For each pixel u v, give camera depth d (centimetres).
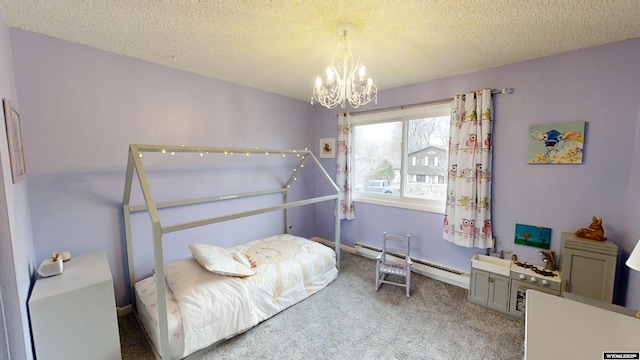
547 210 221
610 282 176
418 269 299
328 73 173
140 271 237
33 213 182
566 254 191
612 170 192
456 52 207
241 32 176
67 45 191
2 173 118
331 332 202
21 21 162
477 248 261
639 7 140
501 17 154
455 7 144
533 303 125
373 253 341
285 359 175
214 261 213
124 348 183
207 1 140
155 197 244
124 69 218
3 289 120
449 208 267
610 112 190
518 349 182
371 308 233
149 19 159
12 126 141
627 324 109
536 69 218
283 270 237
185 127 259
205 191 279
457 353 179
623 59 184
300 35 180
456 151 260
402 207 316
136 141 228
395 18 156
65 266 176
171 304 181
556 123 211
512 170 236
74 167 198
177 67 247
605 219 196
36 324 139
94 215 209
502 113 238
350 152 362
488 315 222
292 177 352
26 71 176
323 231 408
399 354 179
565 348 95
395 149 328
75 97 196
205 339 176
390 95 316
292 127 368
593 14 149
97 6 145
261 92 326
